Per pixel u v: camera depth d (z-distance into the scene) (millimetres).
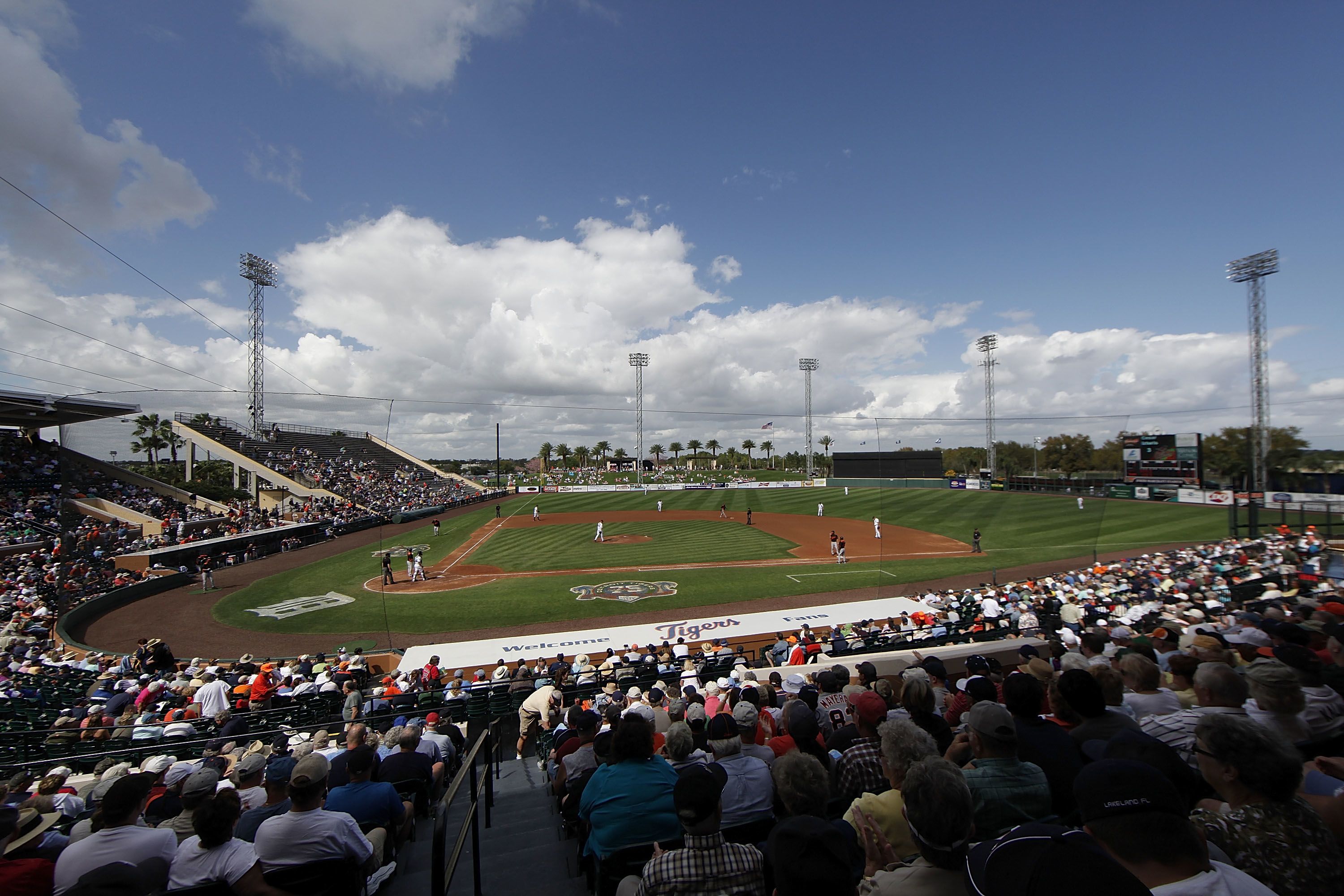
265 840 3939
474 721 12273
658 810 4121
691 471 137250
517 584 28719
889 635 16703
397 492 67188
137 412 43844
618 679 13773
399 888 5074
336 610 25016
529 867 5340
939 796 2516
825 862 2234
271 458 61156
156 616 24938
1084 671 4379
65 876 3619
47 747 10633
